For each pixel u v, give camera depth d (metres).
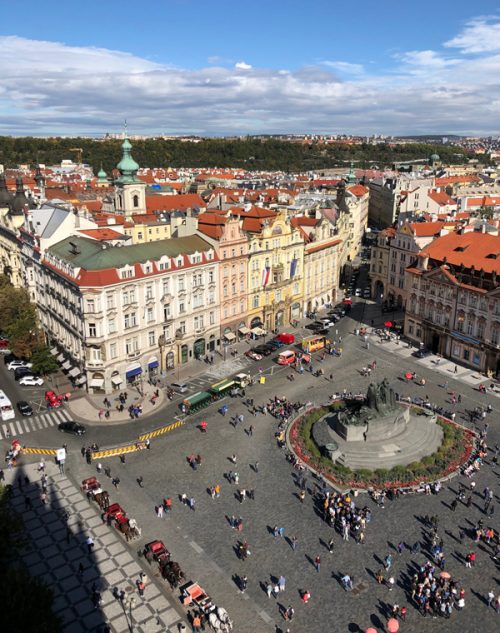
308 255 163.75
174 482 85.31
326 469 86.81
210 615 59.47
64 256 120.38
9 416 104.31
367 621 60.28
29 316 131.62
